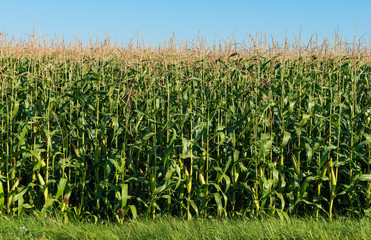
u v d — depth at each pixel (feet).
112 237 17.61
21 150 19.44
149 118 22.13
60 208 20.34
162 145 22.62
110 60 29.09
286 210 21.13
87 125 22.15
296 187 21.39
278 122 22.88
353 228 17.90
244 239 17.51
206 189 20.88
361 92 23.03
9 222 18.69
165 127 20.81
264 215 20.77
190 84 26.48
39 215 20.06
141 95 23.98
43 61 30.91
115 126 19.86
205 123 21.31
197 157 21.17
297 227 18.20
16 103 20.04
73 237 17.70
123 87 24.41
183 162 22.75
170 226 18.78
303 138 21.50
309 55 28.32
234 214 21.70
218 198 20.58
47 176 20.30
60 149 22.13
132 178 20.31
